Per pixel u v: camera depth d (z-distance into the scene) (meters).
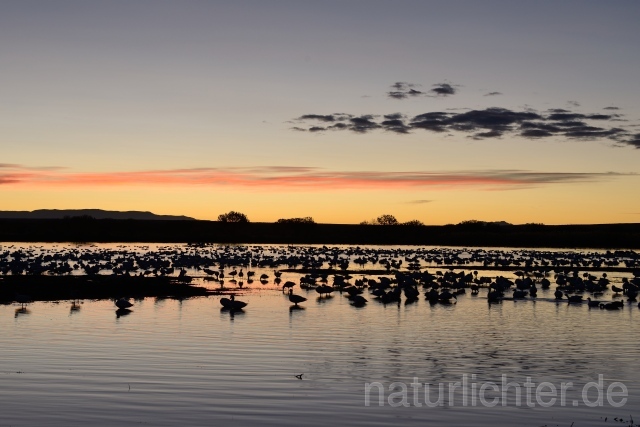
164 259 103.56
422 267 103.88
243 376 30.50
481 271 96.81
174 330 41.69
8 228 198.25
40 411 25.09
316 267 98.25
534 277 86.81
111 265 85.88
